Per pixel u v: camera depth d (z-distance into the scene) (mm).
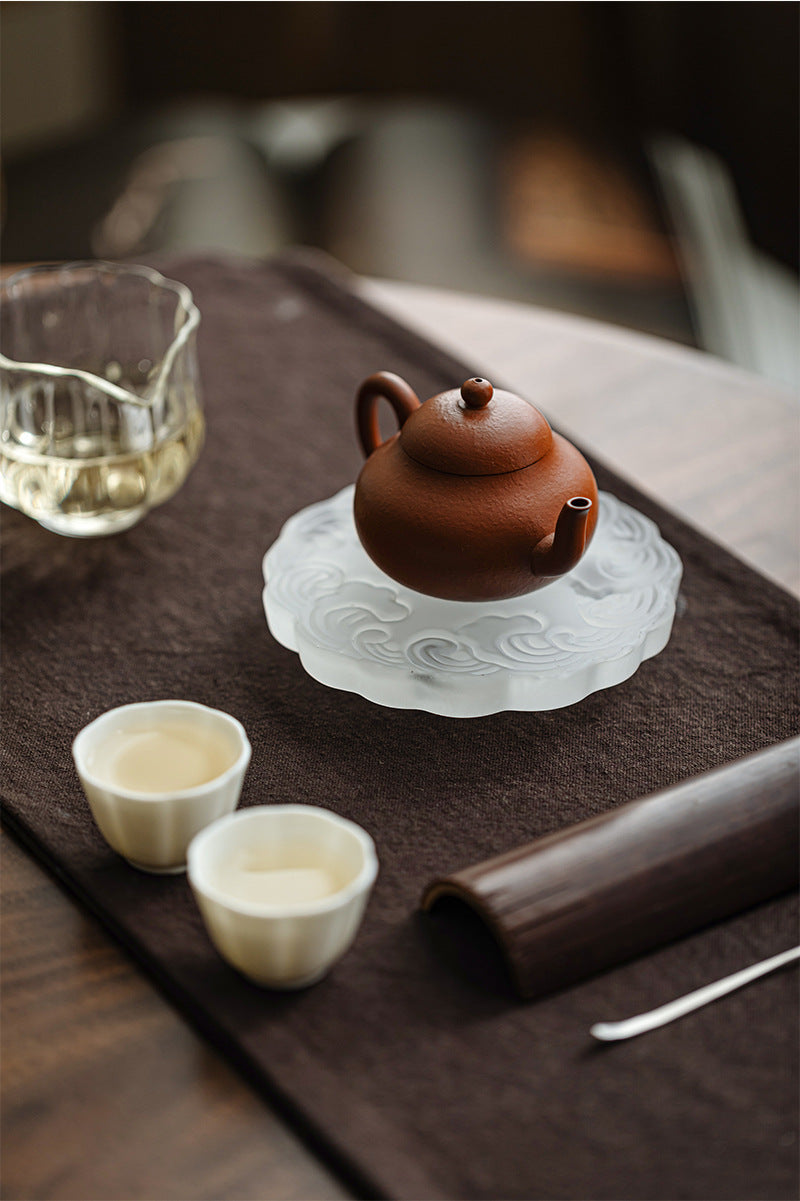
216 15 1878
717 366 997
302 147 2000
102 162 2012
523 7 1755
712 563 838
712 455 919
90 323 889
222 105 2008
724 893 683
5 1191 627
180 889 697
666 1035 657
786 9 1416
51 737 753
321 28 1854
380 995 667
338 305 1020
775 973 674
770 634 804
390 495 761
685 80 1560
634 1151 631
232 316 1008
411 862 707
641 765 744
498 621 781
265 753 748
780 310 1553
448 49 1840
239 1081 653
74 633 802
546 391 970
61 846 710
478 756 749
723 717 765
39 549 849
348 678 767
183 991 667
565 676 754
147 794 681
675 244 1932
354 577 803
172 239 1937
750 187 1544
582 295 1929
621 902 670
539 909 664
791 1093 644
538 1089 644
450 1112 638
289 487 886
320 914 643
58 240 1953
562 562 749
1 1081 650
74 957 684
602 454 920
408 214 2006
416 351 980
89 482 822
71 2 2115
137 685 777
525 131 2018
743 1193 623
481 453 751
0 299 873
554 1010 663
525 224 2051
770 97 1473
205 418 929
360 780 737
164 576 833
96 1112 644
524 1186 623
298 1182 630
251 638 802
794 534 866
